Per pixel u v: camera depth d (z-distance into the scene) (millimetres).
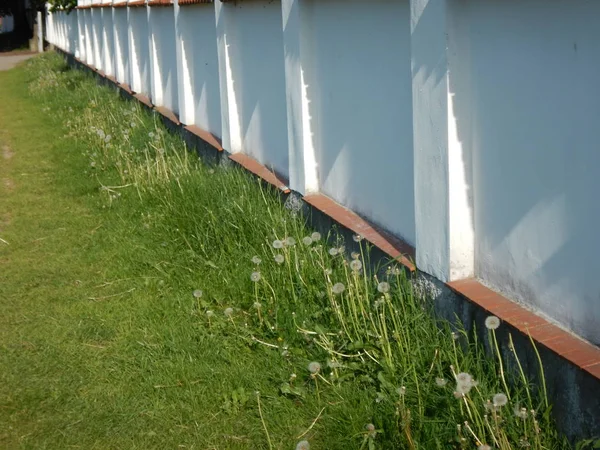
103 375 5270
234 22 8477
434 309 4930
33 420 4828
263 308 5750
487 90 4445
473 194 4688
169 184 8359
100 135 10820
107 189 8992
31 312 6285
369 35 5672
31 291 6695
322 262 5797
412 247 5383
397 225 5566
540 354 4039
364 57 5773
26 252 7660
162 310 6086
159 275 6727
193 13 10086
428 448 4102
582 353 3834
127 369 5320
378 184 5770
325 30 6312
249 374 5066
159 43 12234
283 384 4887
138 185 8875
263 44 7738
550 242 4105
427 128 4789
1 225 8516
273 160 7754
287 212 6883
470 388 3982
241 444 4504
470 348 4527
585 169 3811
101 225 8203
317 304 5582
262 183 7578
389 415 4344
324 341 5070
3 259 7508
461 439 3920
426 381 4543
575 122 3844
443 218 4734
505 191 4410
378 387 4703
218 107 9391
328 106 6422
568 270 4004
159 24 12125
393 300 5148
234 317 5816
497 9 4277
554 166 4012
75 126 13062
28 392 5086
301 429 4543
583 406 3789
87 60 21031
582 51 3756
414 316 4891
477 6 4422
